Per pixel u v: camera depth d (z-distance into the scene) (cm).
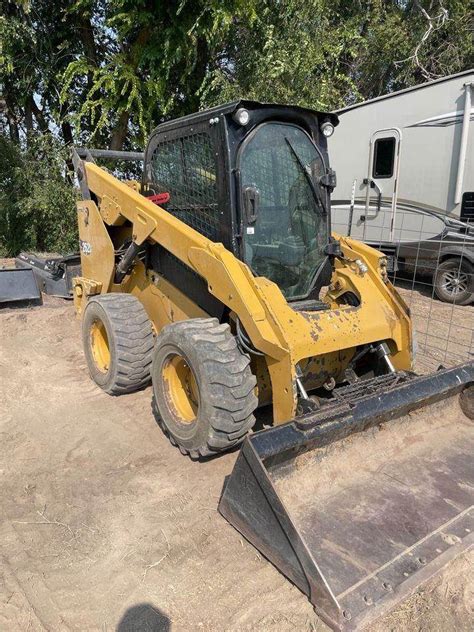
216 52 1098
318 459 299
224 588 247
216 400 307
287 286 371
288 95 1027
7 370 502
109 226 463
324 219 384
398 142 845
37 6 1056
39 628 224
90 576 254
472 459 329
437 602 237
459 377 348
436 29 1265
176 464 350
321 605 227
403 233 867
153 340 436
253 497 260
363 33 1426
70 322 645
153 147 416
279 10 993
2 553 268
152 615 232
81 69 1009
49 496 315
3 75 1078
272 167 350
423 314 761
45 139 1103
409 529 269
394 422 331
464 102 755
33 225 1163
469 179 768
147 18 930
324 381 377
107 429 397
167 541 278
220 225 346
